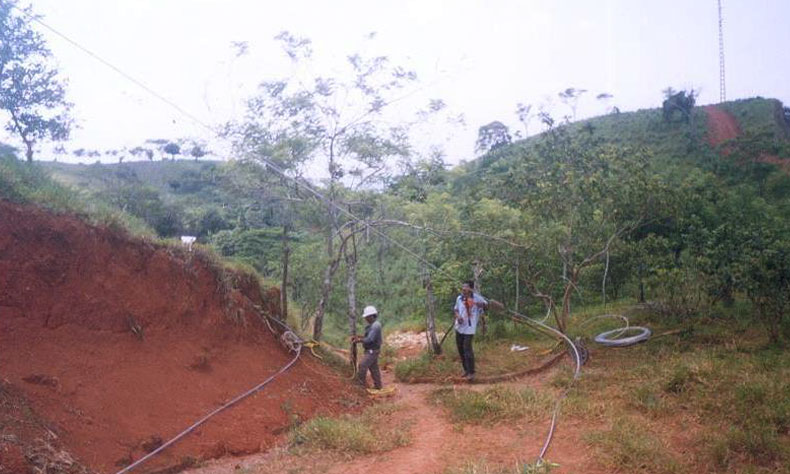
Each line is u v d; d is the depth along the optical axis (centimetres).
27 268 725
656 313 1447
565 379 1012
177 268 907
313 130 1157
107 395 684
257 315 1055
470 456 685
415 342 1641
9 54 1016
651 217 1389
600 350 1248
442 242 1371
